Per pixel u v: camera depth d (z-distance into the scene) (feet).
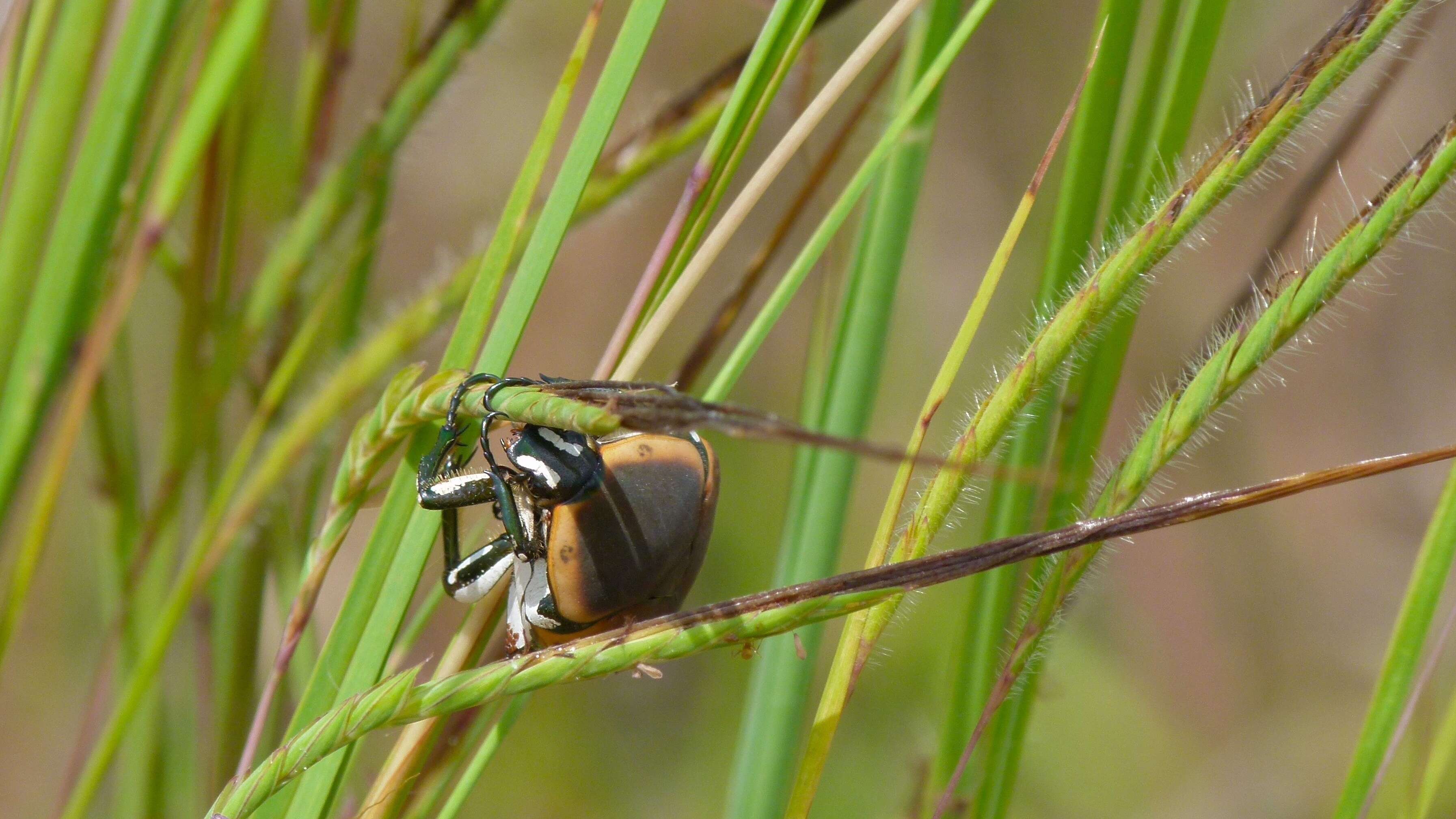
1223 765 4.45
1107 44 2.36
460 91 2.54
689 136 2.46
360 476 2.34
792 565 2.46
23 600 2.42
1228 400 2.27
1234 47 4.16
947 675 2.43
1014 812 4.20
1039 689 2.41
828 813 3.87
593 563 2.33
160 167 2.43
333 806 2.34
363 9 3.07
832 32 3.78
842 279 2.55
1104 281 2.25
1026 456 2.40
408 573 2.34
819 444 2.16
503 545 2.36
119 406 2.55
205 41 2.41
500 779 4.14
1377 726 2.36
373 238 2.54
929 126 2.43
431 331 2.47
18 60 2.39
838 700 2.31
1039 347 2.26
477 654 2.37
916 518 2.28
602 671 2.27
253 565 2.54
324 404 2.46
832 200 3.22
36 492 2.57
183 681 2.54
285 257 2.52
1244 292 2.41
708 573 4.36
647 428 2.18
